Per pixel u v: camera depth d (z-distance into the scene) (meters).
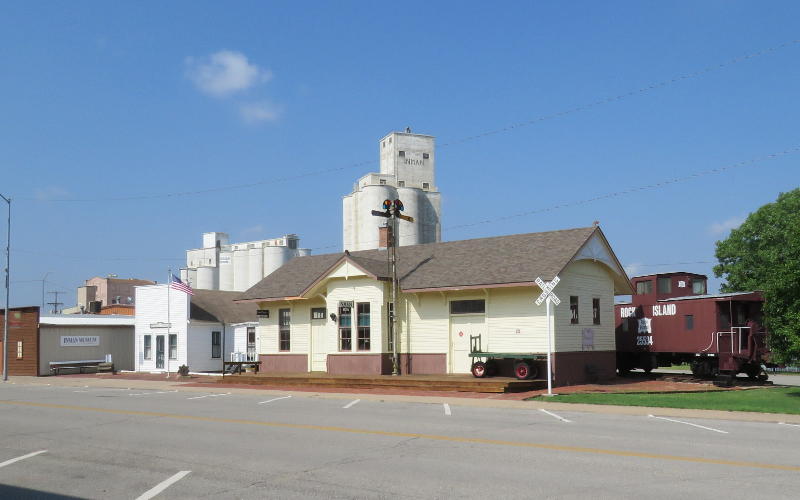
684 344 30.17
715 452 11.48
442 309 28.27
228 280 110.12
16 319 43.72
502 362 26.48
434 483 9.32
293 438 13.51
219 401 22.22
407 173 100.56
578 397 21.53
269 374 30.45
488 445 12.39
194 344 41.03
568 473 9.84
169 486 9.45
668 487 8.91
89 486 9.58
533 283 25.03
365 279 29.25
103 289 101.06
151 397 24.31
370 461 10.96
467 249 30.48
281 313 33.06
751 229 47.69
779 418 16.44
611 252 29.30
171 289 41.59
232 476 10.00
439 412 18.23
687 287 32.66
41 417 18.03
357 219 93.31
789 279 20.08
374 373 28.61
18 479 10.13
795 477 9.46
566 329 26.56
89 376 40.22
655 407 19.00
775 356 21.28
